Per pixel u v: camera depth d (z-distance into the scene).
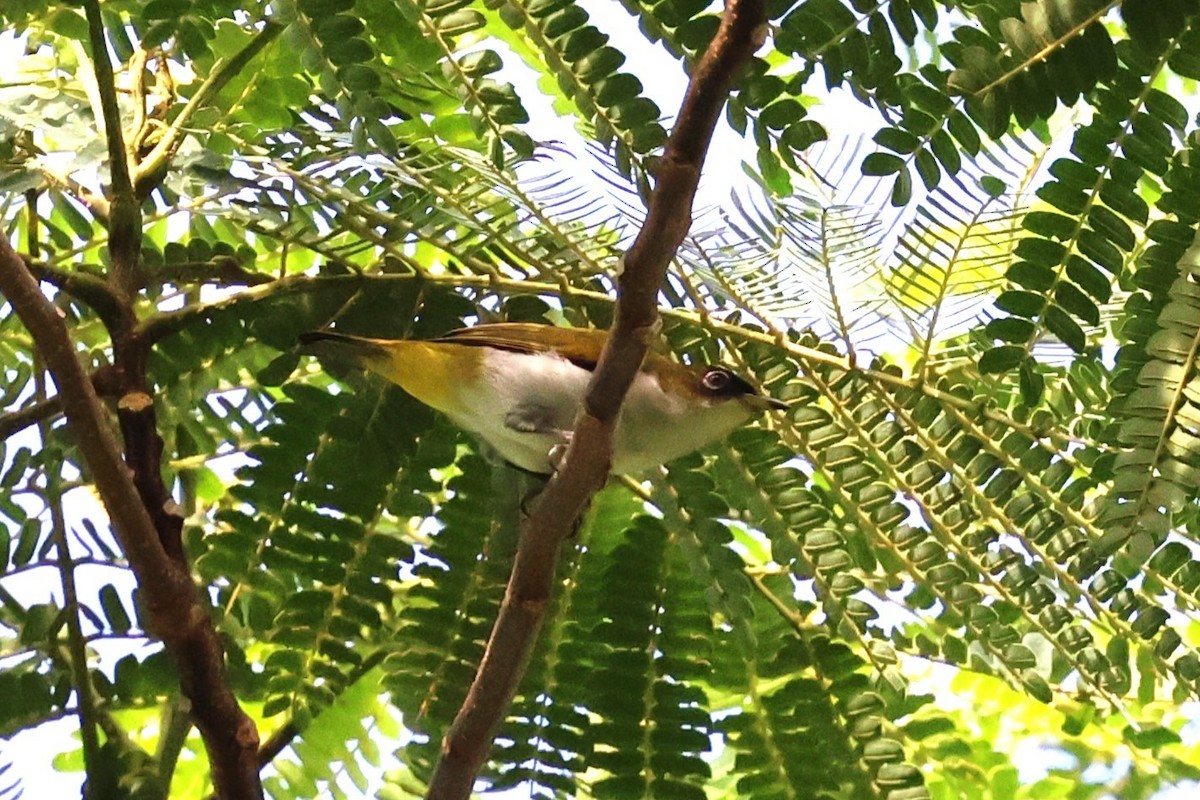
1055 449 4.11
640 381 4.22
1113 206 3.67
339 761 5.19
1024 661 4.23
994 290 4.01
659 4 3.77
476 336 4.64
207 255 4.52
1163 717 5.51
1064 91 3.53
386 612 4.56
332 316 4.54
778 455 4.28
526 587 3.43
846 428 4.27
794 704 4.52
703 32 3.76
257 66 4.80
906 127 3.66
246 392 4.71
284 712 4.48
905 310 4.02
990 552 4.23
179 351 4.48
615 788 4.46
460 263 4.73
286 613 4.35
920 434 4.21
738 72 2.73
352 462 4.39
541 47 3.86
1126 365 3.73
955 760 5.23
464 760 3.52
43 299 3.22
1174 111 3.57
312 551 4.35
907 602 4.52
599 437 3.24
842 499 4.29
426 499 4.46
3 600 4.47
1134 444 3.44
